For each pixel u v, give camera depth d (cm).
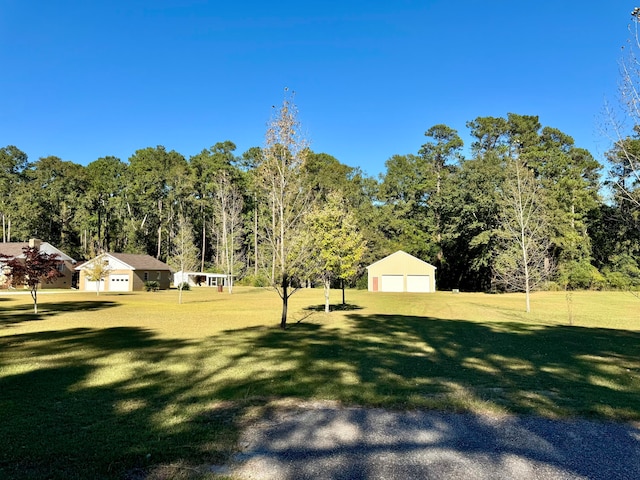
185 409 551
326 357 923
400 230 5831
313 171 5906
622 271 4088
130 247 5944
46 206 5859
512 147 4981
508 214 3350
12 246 4588
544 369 810
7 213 5791
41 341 1136
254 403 581
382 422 505
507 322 1752
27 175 6631
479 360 903
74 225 6119
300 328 1463
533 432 470
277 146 1568
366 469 378
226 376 739
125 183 6525
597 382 704
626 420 509
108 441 439
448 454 411
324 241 1959
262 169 1609
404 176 6181
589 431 473
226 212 5572
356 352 991
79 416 519
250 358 906
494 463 391
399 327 1515
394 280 5031
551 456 407
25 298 3044
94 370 779
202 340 1164
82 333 1301
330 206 2077
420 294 4206
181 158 7100
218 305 2566
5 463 386
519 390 646
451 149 6184
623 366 841
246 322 1642
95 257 4409
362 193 6681
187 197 6562
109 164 6675
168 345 1074
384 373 768
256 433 468
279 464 389
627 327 1636
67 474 365
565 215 4497
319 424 498
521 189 2566
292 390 645
